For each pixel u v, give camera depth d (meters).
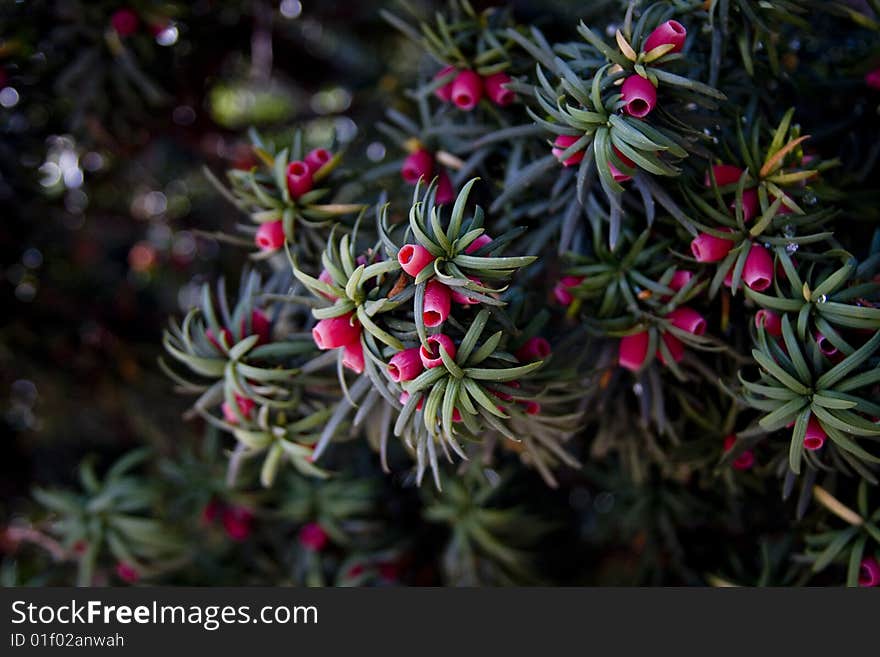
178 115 0.56
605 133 0.38
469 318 0.39
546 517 0.56
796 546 0.48
